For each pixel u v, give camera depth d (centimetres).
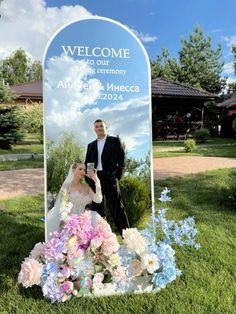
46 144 333
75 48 338
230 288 315
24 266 287
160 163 1022
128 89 351
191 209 545
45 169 332
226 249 393
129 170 354
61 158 337
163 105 2077
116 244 295
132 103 353
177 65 3291
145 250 297
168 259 298
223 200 589
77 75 339
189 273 339
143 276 301
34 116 1714
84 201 341
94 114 344
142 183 358
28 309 284
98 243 289
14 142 1475
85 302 291
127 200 354
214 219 498
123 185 353
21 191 696
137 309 284
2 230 465
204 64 3244
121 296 299
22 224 491
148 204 360
